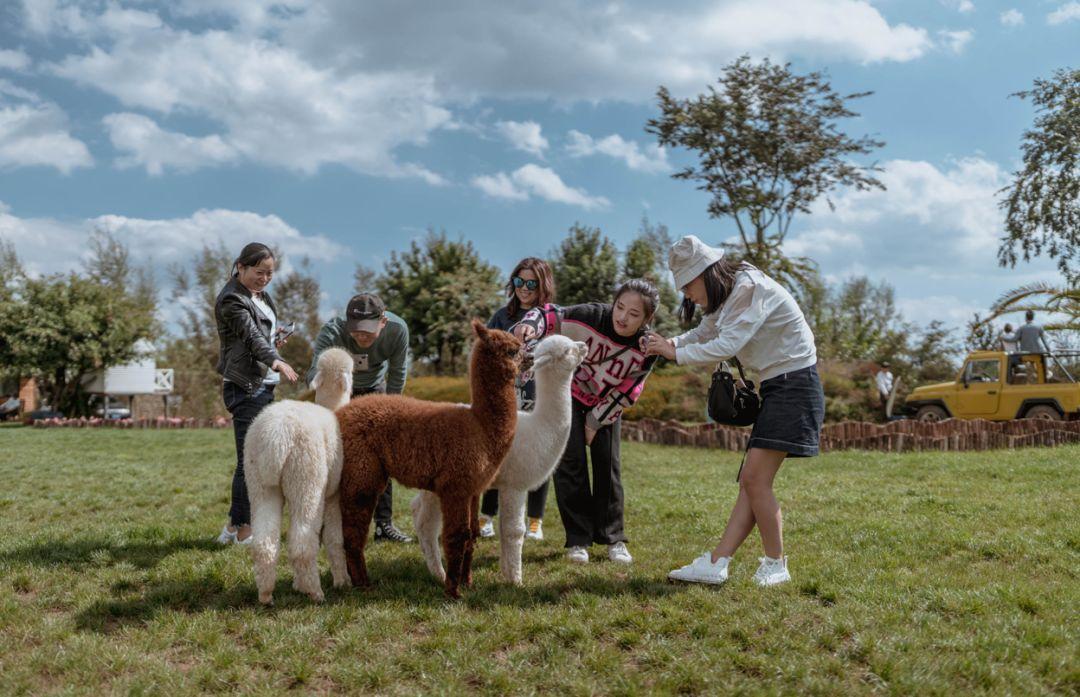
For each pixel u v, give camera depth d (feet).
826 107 86.99
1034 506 23.45
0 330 104.88
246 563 15.87
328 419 13.66
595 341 16.74
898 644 11.93
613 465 17.62
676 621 12.94
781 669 11.19
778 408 14.44
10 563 16.01
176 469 36.42
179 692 10.35
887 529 20.45
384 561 16.92
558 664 11.41
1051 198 72.54
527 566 16.93
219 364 18.29
